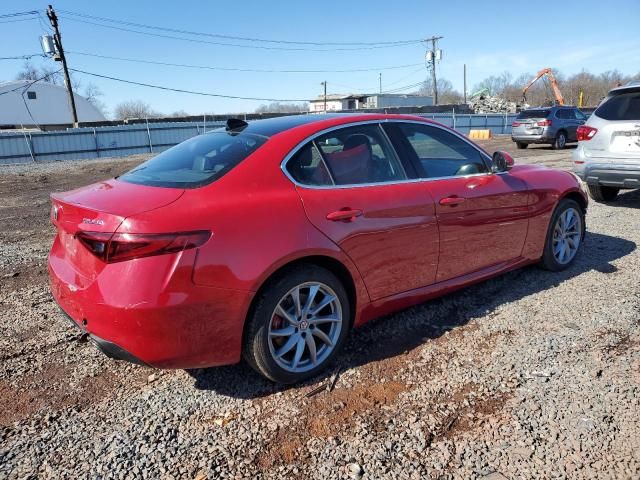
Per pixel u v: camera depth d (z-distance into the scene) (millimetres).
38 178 15656
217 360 2662
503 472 2207
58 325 3822
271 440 2467
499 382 2891
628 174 6641
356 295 3131
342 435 2490
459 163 3852
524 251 4250
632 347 3230
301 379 2949
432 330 3570
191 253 2451
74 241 2705
